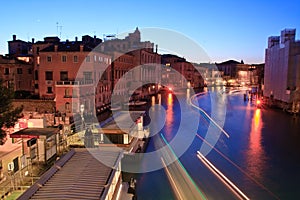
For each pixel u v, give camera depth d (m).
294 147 30.23
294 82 56.78
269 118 49.62
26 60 59.66
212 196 18.38
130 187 17.67
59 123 33.88
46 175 13.53
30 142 19.56
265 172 22.77
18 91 53.06
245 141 32.84
